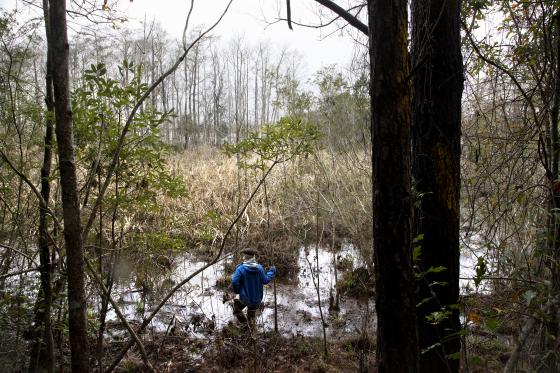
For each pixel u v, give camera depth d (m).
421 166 2.55
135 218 5.03
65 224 1.93
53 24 1.83
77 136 2.95
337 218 7.96
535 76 2.68
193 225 9.61
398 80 1.62
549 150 2.63
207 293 7.48
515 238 3.11
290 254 9.03
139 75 2.76
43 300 3.23
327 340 5.89
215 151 16.50
